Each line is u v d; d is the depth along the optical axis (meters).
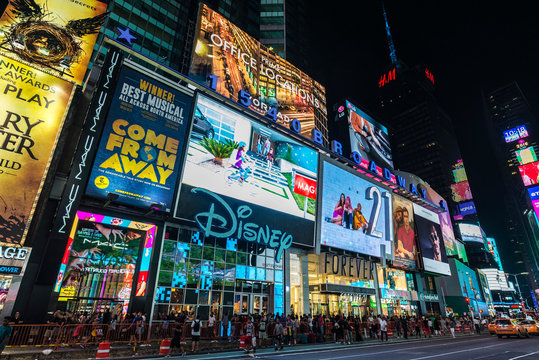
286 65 47.34
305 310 31.78
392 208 47.84
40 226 18.84
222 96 30.50
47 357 13.77
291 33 80.19
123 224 22.33
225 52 37.03
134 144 22.78
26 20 21.58
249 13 64.69
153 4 44.47
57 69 21.78
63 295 19.84
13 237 17.47
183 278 24.25
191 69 32.59
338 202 37.50
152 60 26.17
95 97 21.75
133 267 22.59
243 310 27.25
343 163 42.16
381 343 24.77
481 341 26.66
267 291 29.70
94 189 20.39
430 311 52.09
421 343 25.00
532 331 31.72
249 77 39.47
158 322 21.67
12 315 16.47
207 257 26.25
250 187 29.03
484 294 84.81
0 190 17.64
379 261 43.00
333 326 26.55
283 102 43.97
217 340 21.19
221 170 27.33
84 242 21.36
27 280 17.52
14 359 13.02
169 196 23.75
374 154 68.56
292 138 34.75
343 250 37.06
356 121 68.19
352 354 17.41
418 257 50.75
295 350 19.56
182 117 25.95
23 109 19.44
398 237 47.38
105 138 21.50
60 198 19.91
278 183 31.56
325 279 34.75
